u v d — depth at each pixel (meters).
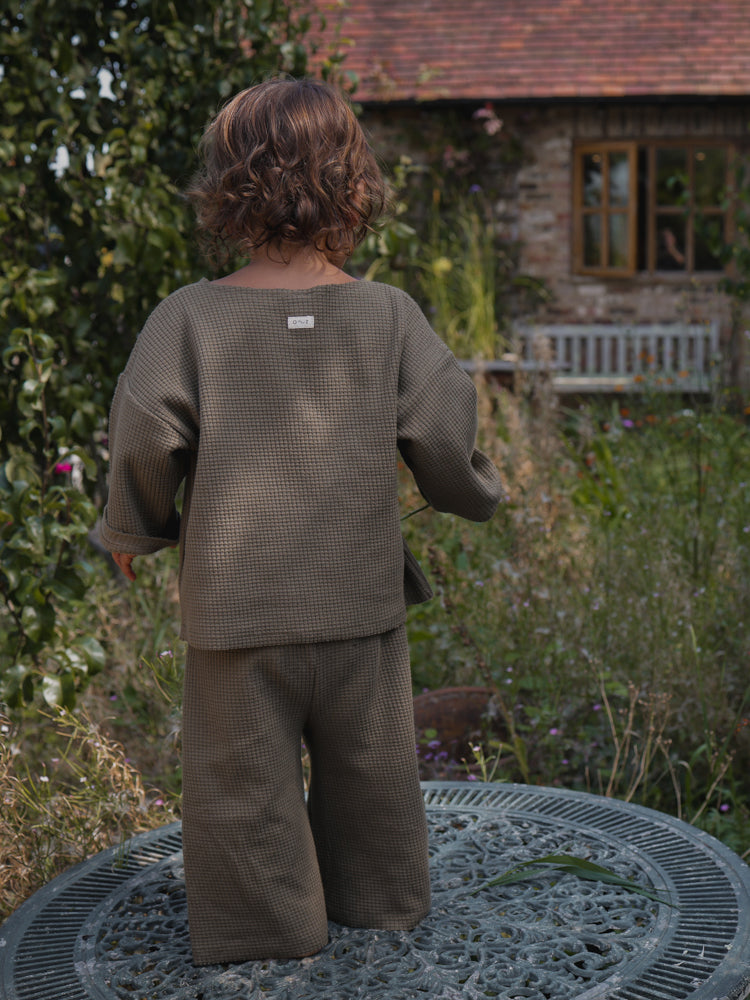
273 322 1.73
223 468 1.69
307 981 1.78
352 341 1.76
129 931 1.99
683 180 6.69
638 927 1.91
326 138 1.74
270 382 1.72
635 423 6.80
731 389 6.34
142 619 3.65
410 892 1.93
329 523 1.74
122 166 3.51
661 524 4.17
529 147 10.77
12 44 3.32
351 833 1.93
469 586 3.80
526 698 3.47
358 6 11.24
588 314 10.92
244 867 1.80
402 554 1.86
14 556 2.88
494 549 4.05
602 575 3.74
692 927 1.89
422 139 10.73
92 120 3.44
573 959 1.80
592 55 10.68
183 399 1.70
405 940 1.90
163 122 3.56
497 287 10.80
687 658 3.20
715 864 2.14
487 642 3.54
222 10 3.66
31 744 3.19
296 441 1.73
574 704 3.26
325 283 1.79
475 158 10.82
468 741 3.21
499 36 10.95
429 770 3.05
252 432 1.71
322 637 1.74
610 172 10.91
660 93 10.20
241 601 1.71
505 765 3.13
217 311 1.73
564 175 10.77
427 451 1.80
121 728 3.30
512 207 10.86
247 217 1.74
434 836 2.35
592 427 5.56
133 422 1.69
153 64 3.50
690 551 4.18
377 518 1.78
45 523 2.93
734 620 3.48
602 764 3.14
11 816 2.51
